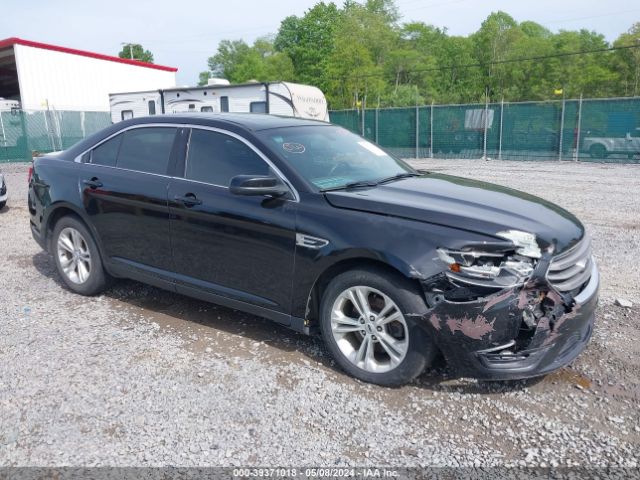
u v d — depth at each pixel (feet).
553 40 235.20
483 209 11.28
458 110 73.10
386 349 11.07
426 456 9.16
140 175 14.93
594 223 27.43
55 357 12.76
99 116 88.84
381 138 80.64
